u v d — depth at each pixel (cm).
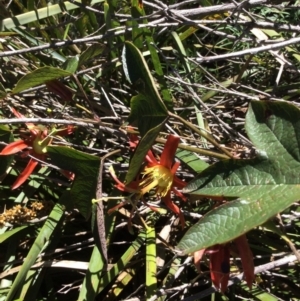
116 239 45
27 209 40
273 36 45
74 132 45
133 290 43
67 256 45
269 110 24
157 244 41
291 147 24
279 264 32
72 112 44
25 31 43
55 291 45
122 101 48
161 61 48
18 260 42
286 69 46
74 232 45
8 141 38
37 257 40
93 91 45
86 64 45
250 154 36
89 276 38
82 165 32
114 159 44
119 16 40
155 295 35
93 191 32
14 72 47
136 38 40
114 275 39
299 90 43
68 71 33
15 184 36
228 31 50
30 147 36
